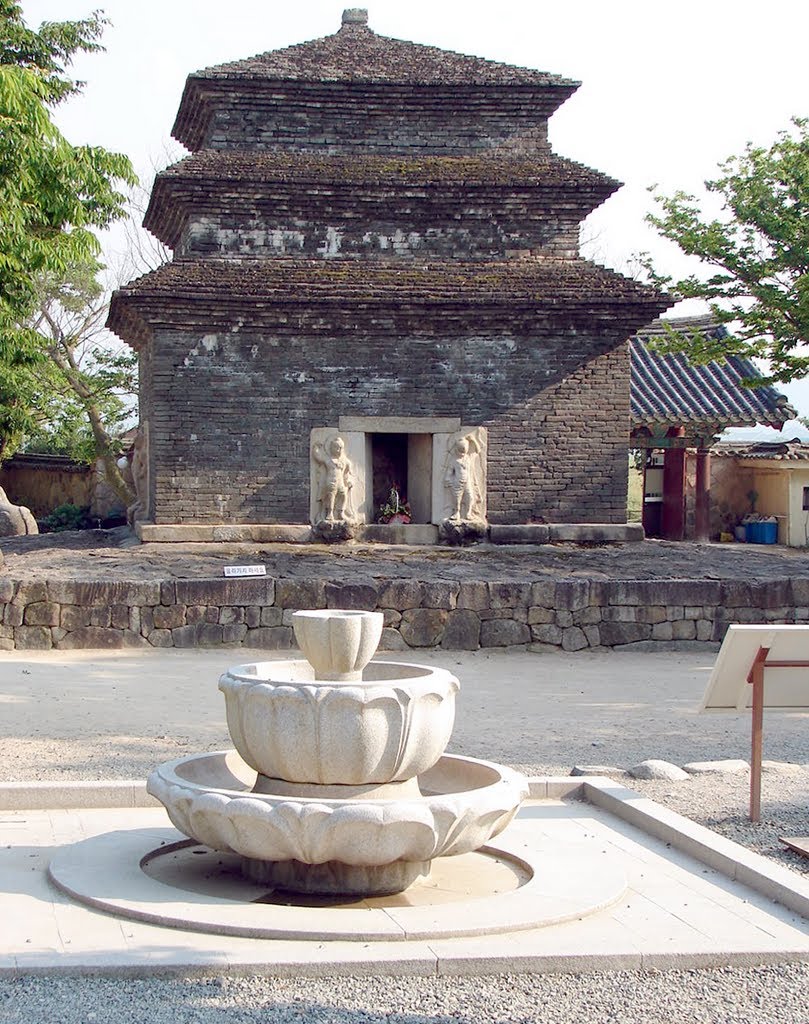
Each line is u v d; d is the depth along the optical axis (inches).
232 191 980.6
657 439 1262.3
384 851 326.3
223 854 385.4
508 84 1023.0
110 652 781.3
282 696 337.1
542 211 1017.5
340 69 1021.2
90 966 283.6
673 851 391.2
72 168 735.1
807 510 1310.3
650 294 980.6
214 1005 270.1
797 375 959.0
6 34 949.8
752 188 933.8
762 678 424.8
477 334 991.0
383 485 1088.8
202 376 964.6
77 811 427.2
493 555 943.0
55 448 1902.1
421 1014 269.1
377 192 994.1
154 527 952.3
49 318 1739.7
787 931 319.3
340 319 967.0
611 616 839.7
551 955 295.9
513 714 628.1
